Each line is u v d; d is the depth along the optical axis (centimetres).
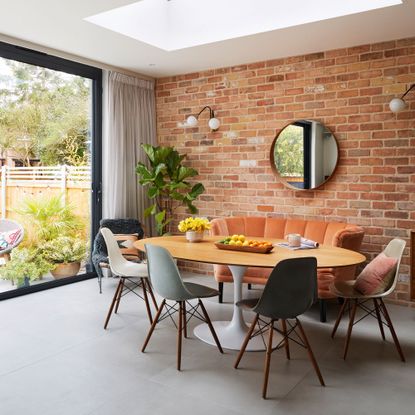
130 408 228
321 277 368
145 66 512
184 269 568
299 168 470
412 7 334
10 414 221
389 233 424
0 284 436
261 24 393
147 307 355
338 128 447
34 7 334
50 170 476
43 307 403
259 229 475
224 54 464
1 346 310
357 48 433
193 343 320
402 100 400
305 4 369
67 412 224
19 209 450
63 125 486
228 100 517
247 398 240
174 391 247
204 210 544
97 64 490
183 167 516
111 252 362
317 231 443
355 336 339
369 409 230
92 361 287
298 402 237
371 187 432
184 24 439
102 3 326
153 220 575
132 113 541
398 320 377
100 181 523
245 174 510
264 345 315
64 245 492
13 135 439
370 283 300
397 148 416
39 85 459
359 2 345
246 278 413
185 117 553
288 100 476
